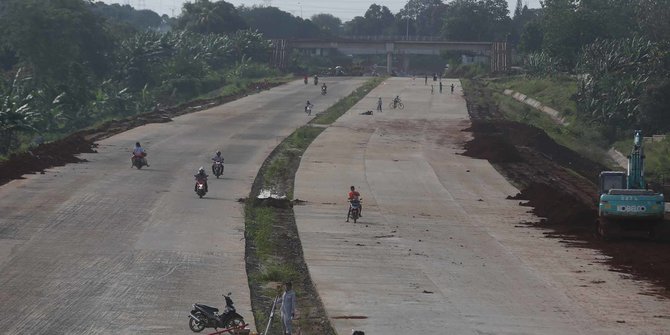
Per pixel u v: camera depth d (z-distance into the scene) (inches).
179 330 1162.6
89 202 2107.5
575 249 1779.0
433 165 3129.9
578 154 4069.9
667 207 2415.1
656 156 3939.5
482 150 3462.1
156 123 4124.0
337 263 1616.6
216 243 1733.5
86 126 5270.7
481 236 1924.2
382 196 2450.8
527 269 1600.6
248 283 1441.9
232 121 4355.3
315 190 2498.8
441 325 1217.4
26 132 4020.7
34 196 2149.4
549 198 2335.1
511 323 1234.0
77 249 1636.3
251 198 2276.1
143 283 1409.9
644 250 1754.4
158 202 2154.3
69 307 1258.6
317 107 5315.0
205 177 2279.8
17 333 1130.7
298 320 1249.4
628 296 1406.3
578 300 1378.0
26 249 1620.3
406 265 1615.4
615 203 1803.6
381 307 1312.7
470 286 1464.1
